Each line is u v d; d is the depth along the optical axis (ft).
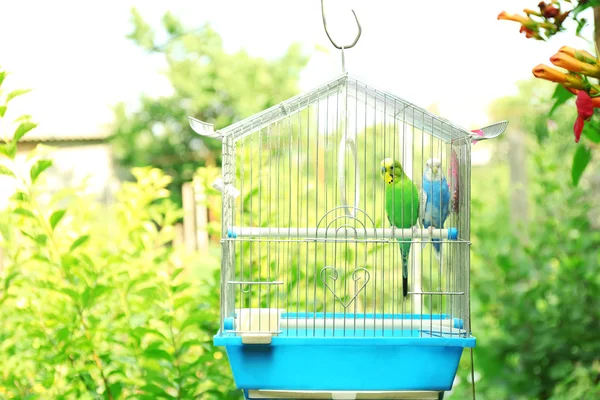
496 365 20.81
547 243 20.93
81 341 12.53
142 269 14.75
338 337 10.23
